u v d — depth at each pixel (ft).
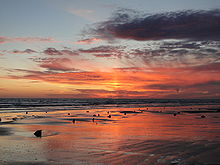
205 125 70.85
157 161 29.32
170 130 59.31
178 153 33.14
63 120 91.15
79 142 43.39
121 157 31.68
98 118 98.94
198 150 34.83
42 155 33.30
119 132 56.34
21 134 54.95
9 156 32.83
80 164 28.71
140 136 49.75
